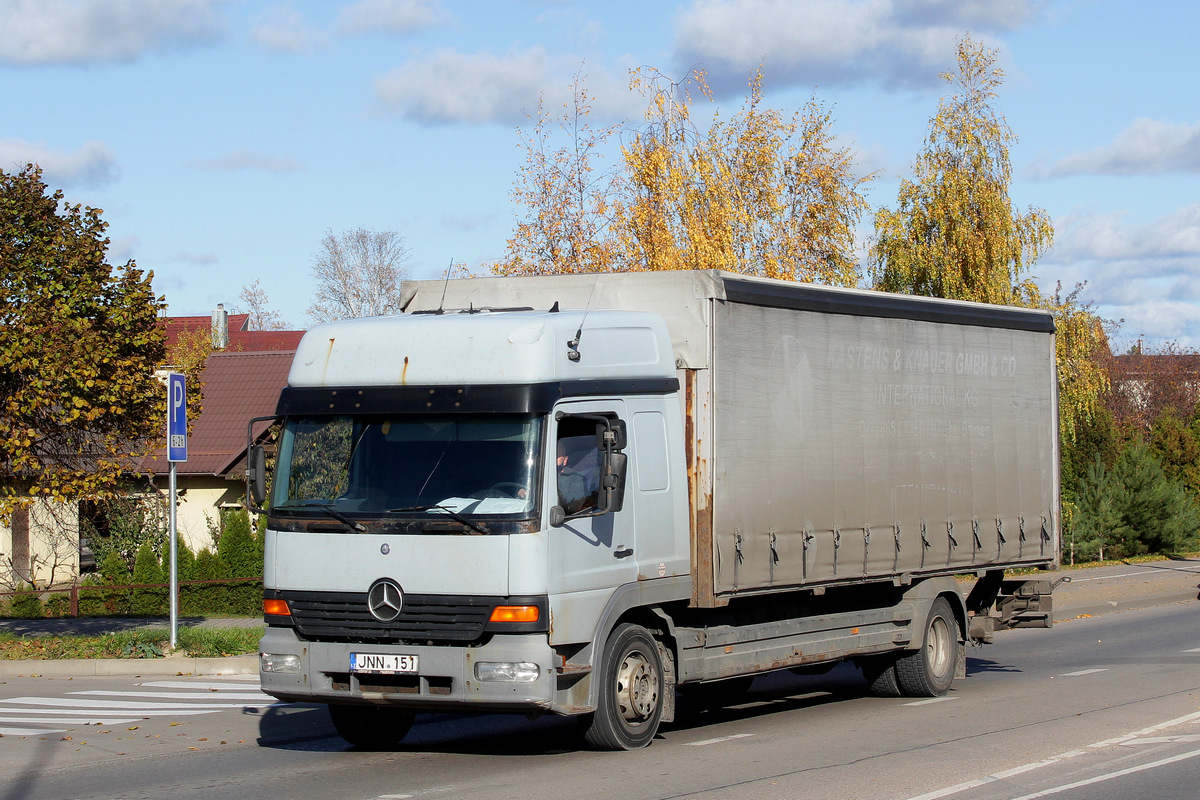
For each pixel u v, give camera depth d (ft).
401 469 33.58
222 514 105.60
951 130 109.91
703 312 38.34
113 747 38.19
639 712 35.96
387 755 36.24
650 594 36.04
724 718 44.27
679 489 37.65
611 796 29.63
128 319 60.34
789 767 33.35
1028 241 110.22
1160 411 214.69
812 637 43.32
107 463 61.46
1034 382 54.85
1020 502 53.47
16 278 58.65
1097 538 134.00
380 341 34.88
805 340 42.39
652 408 37.04
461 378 33.58
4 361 56.70
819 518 42.50
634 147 96.53
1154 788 30.68
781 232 99.60
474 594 32.07
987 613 54.08
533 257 95.96
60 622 79.00
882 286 112.27
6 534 102.06
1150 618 84.79
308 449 34.83
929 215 110.22
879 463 45.57
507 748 37.09
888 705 47.09
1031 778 31.83
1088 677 54.95
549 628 32.07
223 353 139.33
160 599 97.04
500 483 32.58
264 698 49.52
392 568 32.73
